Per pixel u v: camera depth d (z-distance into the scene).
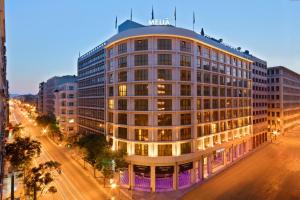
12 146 49.91
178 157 53.31
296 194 48.75
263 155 83.00
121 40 57.41
